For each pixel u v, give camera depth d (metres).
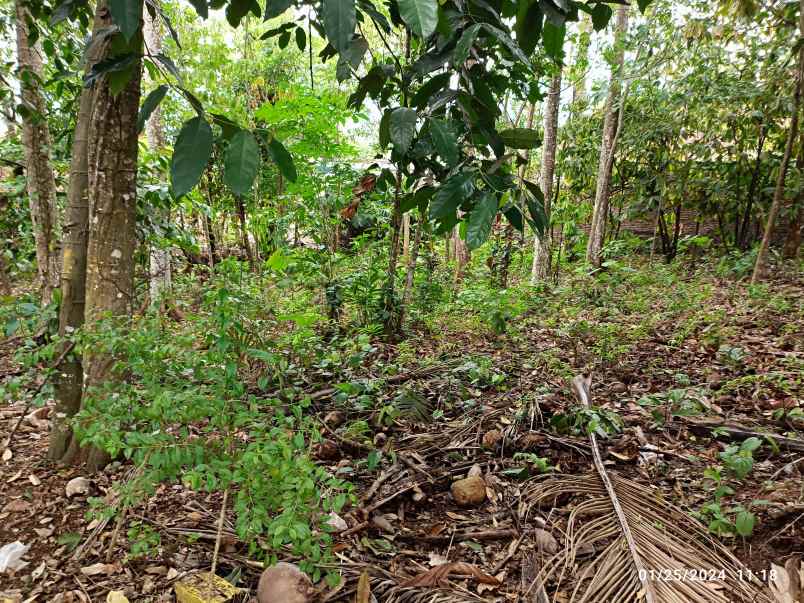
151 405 1.56
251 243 9.73
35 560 1.81
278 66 8.03
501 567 1.82
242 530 1.38
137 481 1.59
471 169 1.27
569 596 1.64
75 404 2.40
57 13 1.67
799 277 6.29
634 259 8.87
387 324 4.66
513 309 4.67
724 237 8.88
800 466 2.26
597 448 2.43
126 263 2.29
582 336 4.39
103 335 1.85
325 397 3.11
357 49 1.28
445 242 8.90
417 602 1.61
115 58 1.20
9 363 3.54
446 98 1.38
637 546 1.70
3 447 2.57
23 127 3.69
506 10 1.49
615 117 8.49
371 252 5.84
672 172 8.64
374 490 2.26
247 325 2.16
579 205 9.04
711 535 1.85
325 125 4.82
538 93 2.24
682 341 4.18
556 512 2.09
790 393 2.90
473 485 2.24
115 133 2.18
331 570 1.60
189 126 1.03
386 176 2.32
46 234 3.78
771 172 7.77
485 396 3.35
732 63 7.79
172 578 1.70
